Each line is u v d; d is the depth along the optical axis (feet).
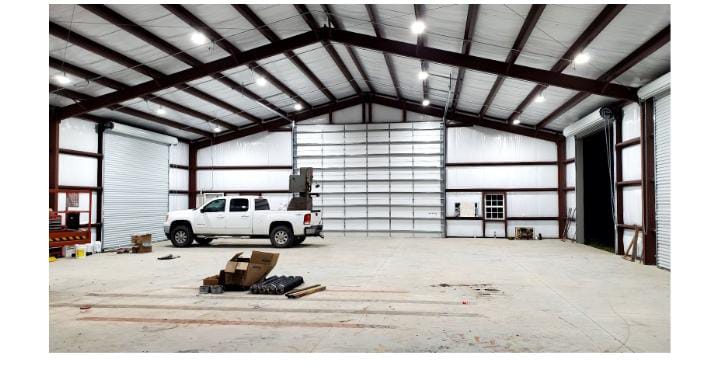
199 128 51.42
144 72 31.45
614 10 20.10
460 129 52.37
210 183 54.85
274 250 37.58
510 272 25.59
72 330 14.33
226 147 54.95
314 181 54.34
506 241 46.98
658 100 27.99
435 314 16.08
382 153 53.57
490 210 51.52
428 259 31.63
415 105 53.01
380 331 14.08
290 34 32.19
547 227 50.06
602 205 46.75
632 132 32.40
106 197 39.78
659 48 23.08
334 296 19.15
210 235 40.14
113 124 39.34
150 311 16.67
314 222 40.70
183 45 29.50
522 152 50.93
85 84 31.78
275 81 41.29
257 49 32.37
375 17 28.63
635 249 30.32
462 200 52.06
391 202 53.21
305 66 39.91
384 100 53.62
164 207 48.67
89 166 38.32
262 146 54.60
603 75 28.58
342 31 32.09
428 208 52.49
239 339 13.35
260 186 54.44
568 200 48.32
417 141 52.95
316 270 26.32
